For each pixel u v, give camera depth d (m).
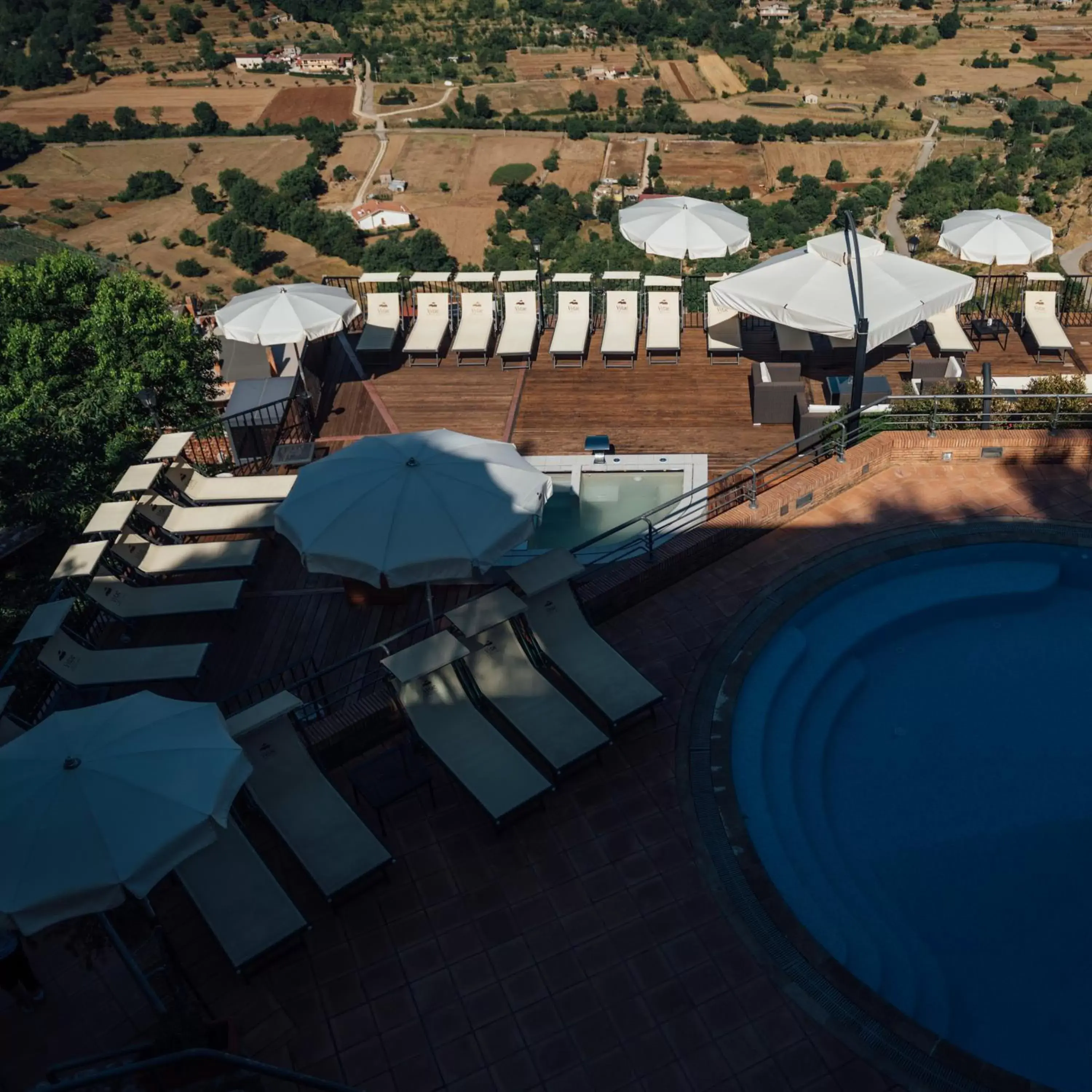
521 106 166.00
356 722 9.51
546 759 8.97
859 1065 6.84
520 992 7.52
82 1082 4.86
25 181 141.75
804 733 9.87
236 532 14.24
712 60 185.50
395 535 9.55
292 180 131.25
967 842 8.83
